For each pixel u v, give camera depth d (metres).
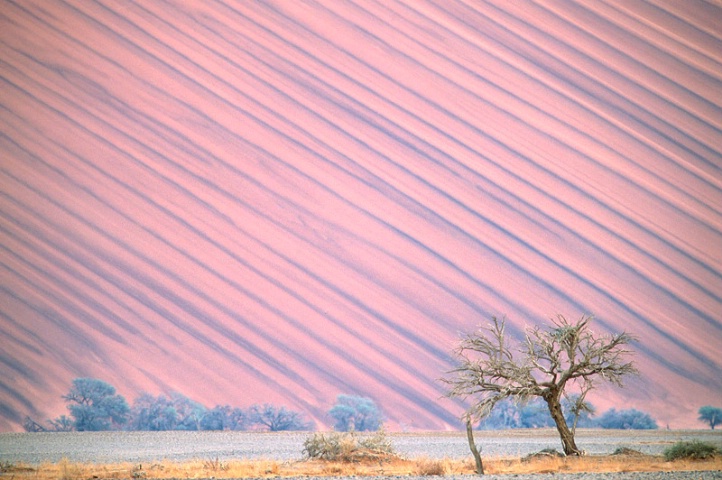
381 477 36.84
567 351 50.09
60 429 149.88
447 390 51.38
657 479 33.12
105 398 146.75
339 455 48.81
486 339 50.84
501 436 105.56
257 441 91.31
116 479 40.56
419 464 44.91
